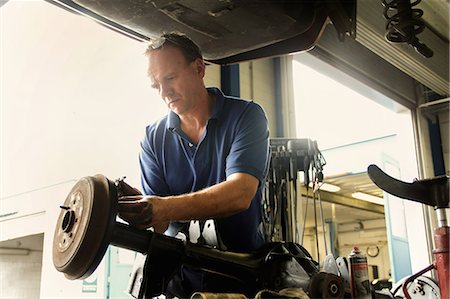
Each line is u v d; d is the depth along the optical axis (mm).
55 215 3678
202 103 1278
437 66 3580
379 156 4508
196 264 1062
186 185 1331
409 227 3965
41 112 4266
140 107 3164
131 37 1419
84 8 1296
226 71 2744
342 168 4875
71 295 3039
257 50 1432
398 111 4242
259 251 1178
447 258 1173
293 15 1211
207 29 1284
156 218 989
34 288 4070
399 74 3992
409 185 1273
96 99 3613
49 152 4020
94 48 3789
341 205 6828
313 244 6680
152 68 1193
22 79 4633
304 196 2924
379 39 2986
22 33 4789
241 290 1147
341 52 3201
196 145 1317
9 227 4199
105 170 3326
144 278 998
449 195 1186
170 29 1299
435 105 4125
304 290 1011
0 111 4785
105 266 2756
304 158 1890
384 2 1528
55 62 4246
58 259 953
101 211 899
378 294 1281
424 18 3316
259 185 1193
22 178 4234
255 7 1174
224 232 1237
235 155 1178
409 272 3996
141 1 1174
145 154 1407
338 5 1207
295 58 3053
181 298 1234
